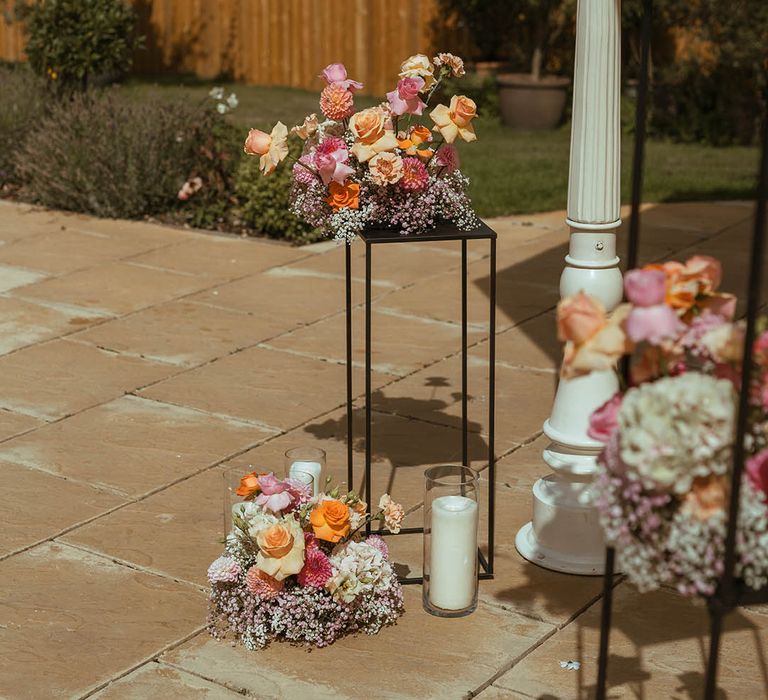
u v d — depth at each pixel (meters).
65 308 7.24
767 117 2.27
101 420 5.60
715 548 2.22
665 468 2.12
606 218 4.11
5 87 11.03
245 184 8.97
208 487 4.92
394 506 4.07
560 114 14.29
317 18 16.61
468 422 5.60
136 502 4.79
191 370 6.25
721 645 3.83
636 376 2.29
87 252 8.48
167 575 4.23
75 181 9.57
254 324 6.98
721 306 2.32
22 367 6.27
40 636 3.85
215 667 3.69
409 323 7.02
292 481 3.90
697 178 11.48
